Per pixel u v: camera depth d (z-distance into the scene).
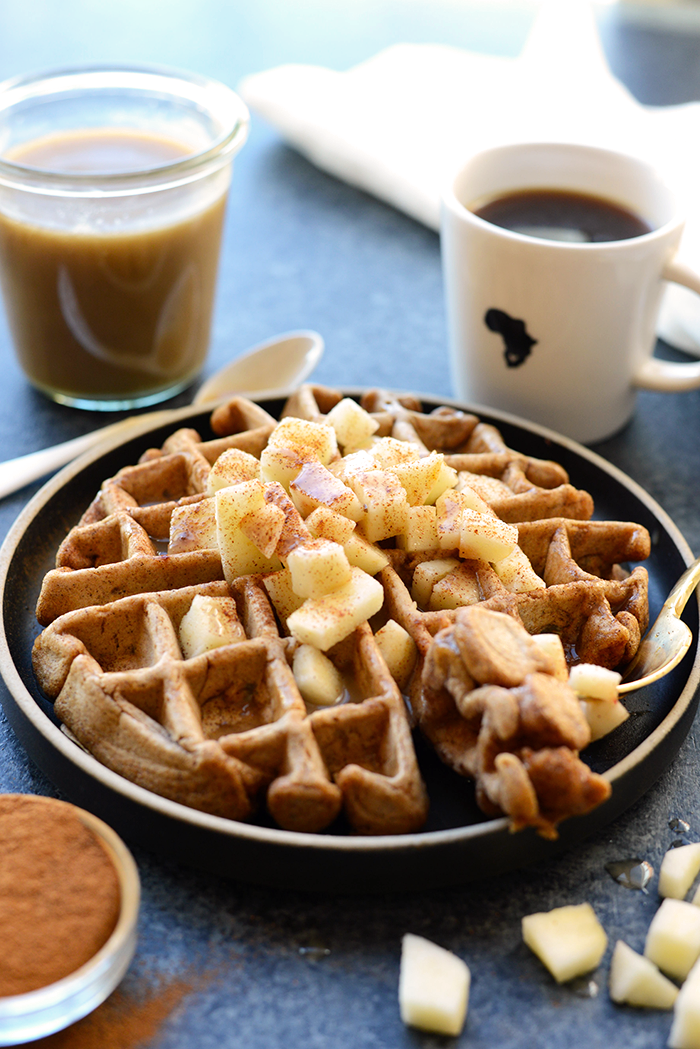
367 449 0.52
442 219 0.57
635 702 0.47
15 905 0.41
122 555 0.50
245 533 0.47
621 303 0.55
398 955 0.43
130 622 0.47
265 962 0.43
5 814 0.43
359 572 0.47
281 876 0.43
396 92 0.74
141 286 0.57
